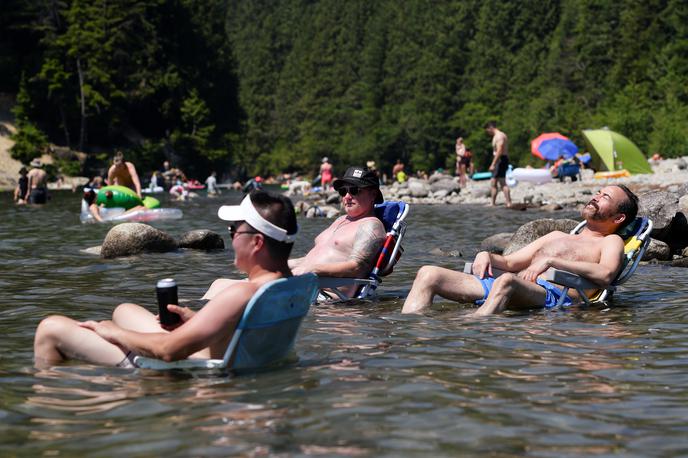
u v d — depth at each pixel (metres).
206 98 87.62
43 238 12.42
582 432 2.98
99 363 4.11
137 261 9.20
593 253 6.27
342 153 123.44
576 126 78.19
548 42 121.75
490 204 21.02
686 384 3.70
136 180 17.58
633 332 4.99
